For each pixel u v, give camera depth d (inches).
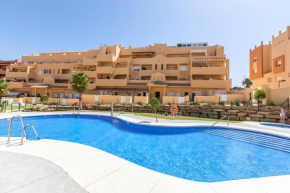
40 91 1428.4
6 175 139.4
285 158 268.5
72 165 168.2
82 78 935.0
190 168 225.9
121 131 457.7
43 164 167.0
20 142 245.9
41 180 133.6
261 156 277.1
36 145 233.1
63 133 433.4
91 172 154.3
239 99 852.6
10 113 682.2
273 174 211.0
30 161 173.3
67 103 1042.1
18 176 138.6
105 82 1328.7
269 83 1083.9
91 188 126.9
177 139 377.1
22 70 1578.5
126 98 997.2
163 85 1172.5
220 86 1127.0
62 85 1422.2
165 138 384.5
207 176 203.3
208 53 1368.1
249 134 388.2
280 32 972.6
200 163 244.2
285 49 931.3
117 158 191.8
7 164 163.5
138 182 139.2
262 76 1155.9
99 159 186.9
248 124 525.0
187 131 446.9
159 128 450.3
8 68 1579.7
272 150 309.0
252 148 319.6
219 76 1235.9
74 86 927.7
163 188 131.3
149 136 402.0
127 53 1561.3
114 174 152.0
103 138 382.0
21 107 901.2
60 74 1504.7
